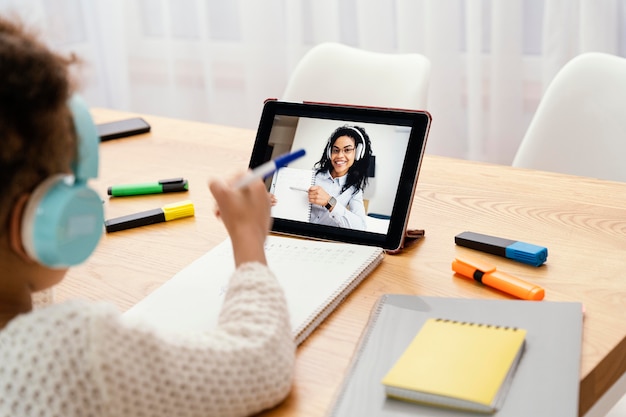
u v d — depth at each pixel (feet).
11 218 2.09
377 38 7.61
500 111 7.25
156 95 9.30
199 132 5.26
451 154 7.69
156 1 8.84
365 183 3.48
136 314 2.95
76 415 2.02
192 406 2.17
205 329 2.81
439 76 7.41
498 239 3.42
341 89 5.65
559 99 4.89
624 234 3.48
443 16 7.22
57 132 2.07
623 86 4.73
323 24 7.84
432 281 3.17
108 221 3.84
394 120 3.46
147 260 3.49
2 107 1.94
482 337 2.61
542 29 6.96
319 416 2.39
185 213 3.92
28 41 2.05
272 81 8.43
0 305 2.29
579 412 2.53
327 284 3.08
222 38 8.64
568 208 3.78
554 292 3.03
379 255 3.34
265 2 8.13
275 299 2.52
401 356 2.56
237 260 2.62
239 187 2.70
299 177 3.60
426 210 3.85
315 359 2.69
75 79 2.25
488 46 7.24
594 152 4.81
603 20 6.53
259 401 2.33
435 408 2.35
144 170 4.59
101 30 9.08
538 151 4.95
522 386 2.41
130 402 2.05
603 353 2.61
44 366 2.00
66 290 3.25
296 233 3.56
